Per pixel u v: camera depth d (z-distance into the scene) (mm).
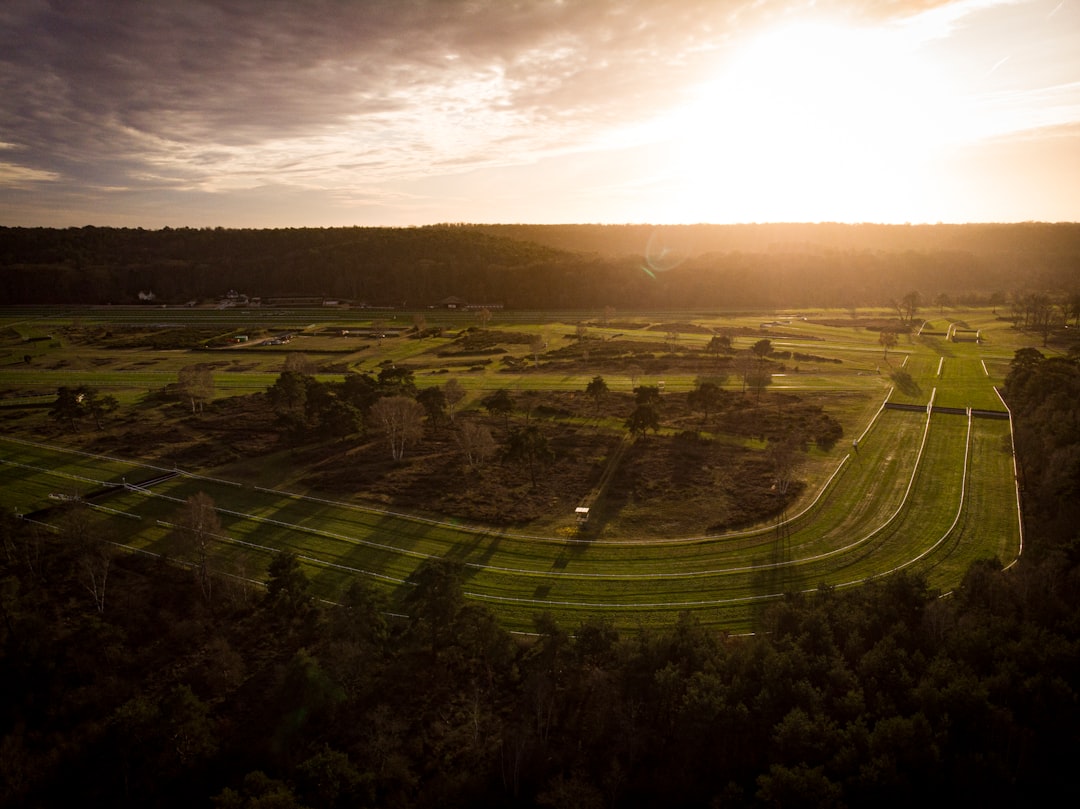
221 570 72250
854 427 119500
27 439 121812
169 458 111688
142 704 51094
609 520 85250
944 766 39750
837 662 47938
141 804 46500
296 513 89750
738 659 49750
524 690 52719
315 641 61625
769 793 38500
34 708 54875
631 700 48312
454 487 96750
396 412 108250
